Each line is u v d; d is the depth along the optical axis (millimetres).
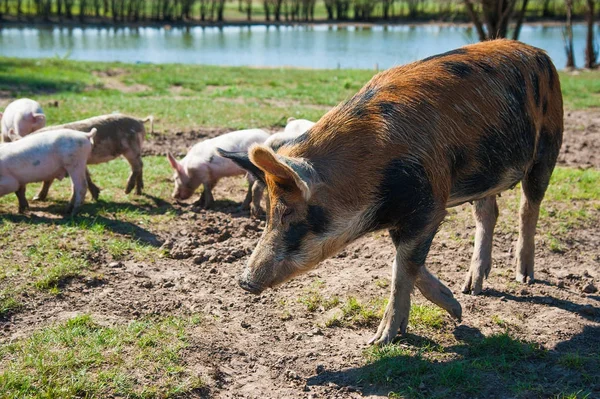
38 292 3139
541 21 34875
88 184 4457
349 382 2576
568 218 4180
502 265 3578
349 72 13383
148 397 2449
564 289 3334
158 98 9125
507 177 2906
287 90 10258
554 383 2543
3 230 3752
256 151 2318
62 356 2625
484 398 2461
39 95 8859
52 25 33344
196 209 4422
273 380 2604
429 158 2592
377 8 43250
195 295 3221
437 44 25828
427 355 2723
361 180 2525
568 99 9500
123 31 32188
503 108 2812
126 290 3232
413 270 2703
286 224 2490
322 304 3152
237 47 24906
